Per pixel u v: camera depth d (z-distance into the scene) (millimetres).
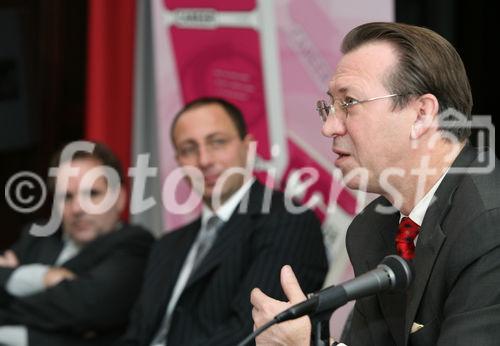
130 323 6273
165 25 7578
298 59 7020
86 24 10117
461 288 3479
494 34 7711
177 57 7547
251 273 5660
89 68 8461
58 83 10164
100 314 6570
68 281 6602
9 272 6793
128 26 8438
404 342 3707
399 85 3691
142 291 6250
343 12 6801
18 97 10039
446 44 3773
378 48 3750
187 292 5836
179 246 6273
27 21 10086
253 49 7199
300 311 3229
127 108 8508
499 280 3422
